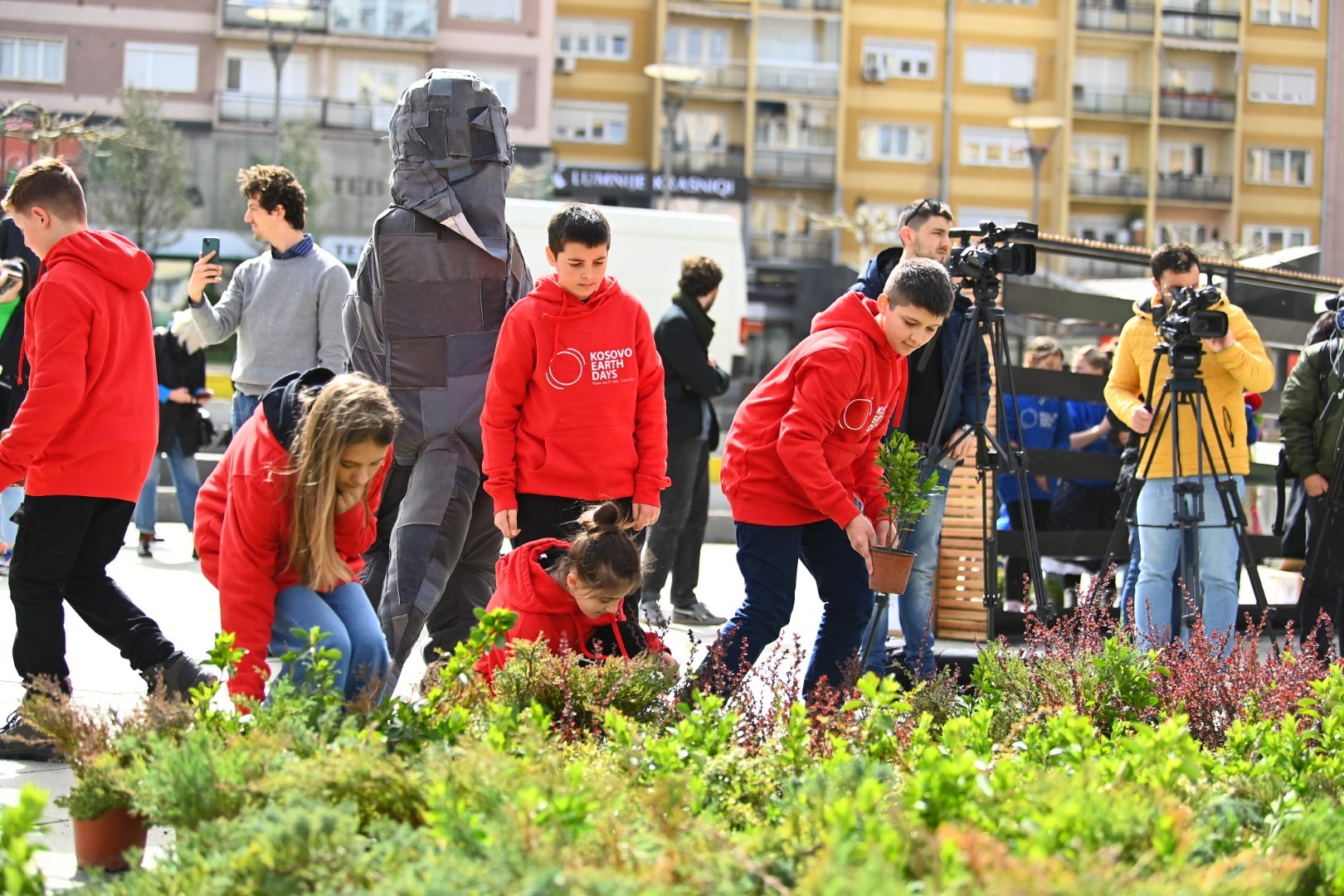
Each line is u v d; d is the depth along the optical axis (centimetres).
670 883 224
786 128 4831
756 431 482
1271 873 238
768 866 232
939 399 577
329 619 368
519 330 470
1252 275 866
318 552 356
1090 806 248
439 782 263
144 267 463
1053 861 216
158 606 762
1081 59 4944
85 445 445
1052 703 402
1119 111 4922
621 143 4734
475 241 495
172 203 3350
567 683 364
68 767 432
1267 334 962
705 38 4794
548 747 299
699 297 762
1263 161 5019
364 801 271
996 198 4928
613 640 430
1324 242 5022
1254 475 888
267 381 646
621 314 479
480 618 346
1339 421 643
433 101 498
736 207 4762
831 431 478
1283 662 438
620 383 475
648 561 489
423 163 499
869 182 4894
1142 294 1090
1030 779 283
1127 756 305
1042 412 824
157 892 242
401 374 498
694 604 793
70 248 448
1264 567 912
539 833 236
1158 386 653
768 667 414
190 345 981
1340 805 303
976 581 701
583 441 471
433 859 225
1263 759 339
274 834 238
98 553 457
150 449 466
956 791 257
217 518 391
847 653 488
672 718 372
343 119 4159
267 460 364
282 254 649
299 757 291
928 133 4900
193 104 4128
